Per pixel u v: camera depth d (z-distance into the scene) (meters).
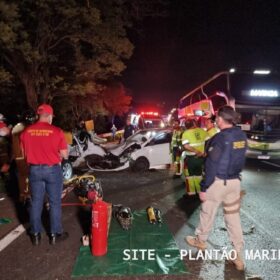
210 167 3.94
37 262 4.24
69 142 9.68
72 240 4.92
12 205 6.73
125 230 5.26
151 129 11.35
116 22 17.16
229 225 4.10
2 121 8.05
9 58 17.53
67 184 7.67
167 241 4.84
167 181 9.18
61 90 19.14
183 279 3.80
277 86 11.55
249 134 11.45
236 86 11.54
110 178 9.62
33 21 16.36
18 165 6.66
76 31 16.66
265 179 9.45
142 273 3.92
